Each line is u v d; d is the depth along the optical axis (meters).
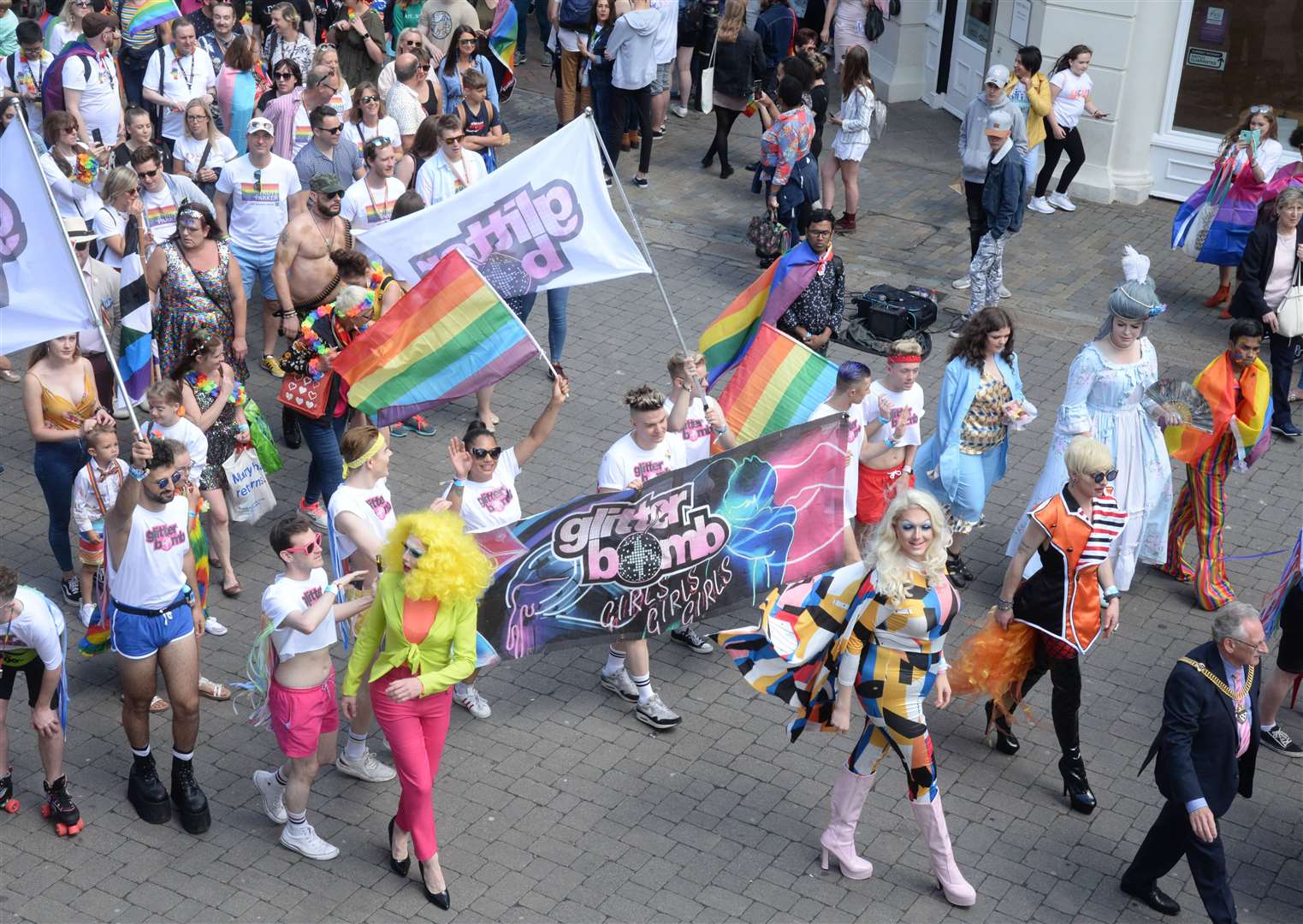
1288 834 7.54
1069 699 7.52
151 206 11.34
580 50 16.06
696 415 8.57
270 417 11.17
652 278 13.72
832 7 19.11
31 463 10.45
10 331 7.41
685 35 17.78
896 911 6.90
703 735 8.09
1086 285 13.85
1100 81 15.44
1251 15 15.08
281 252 10.53
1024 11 15.95
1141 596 9.53
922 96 18.97
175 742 7.09
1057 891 7.07
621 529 7.88
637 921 6.75
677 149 16.97
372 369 8.66
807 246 10.66
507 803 7.48
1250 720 6.76
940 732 8.19
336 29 15.86
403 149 13.66
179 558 6.93
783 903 6.91
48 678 6.77
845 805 6.98
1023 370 12.23
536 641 7.93
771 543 8.34
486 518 7.83
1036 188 15.67
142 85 14.62
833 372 9.05
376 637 6.65
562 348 11.86
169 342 10.08
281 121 13.23
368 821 7.33
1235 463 9.15
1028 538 7.39
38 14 17.27
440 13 15.96
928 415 11.54
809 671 6.96
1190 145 15.62
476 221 9.06
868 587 6.64
